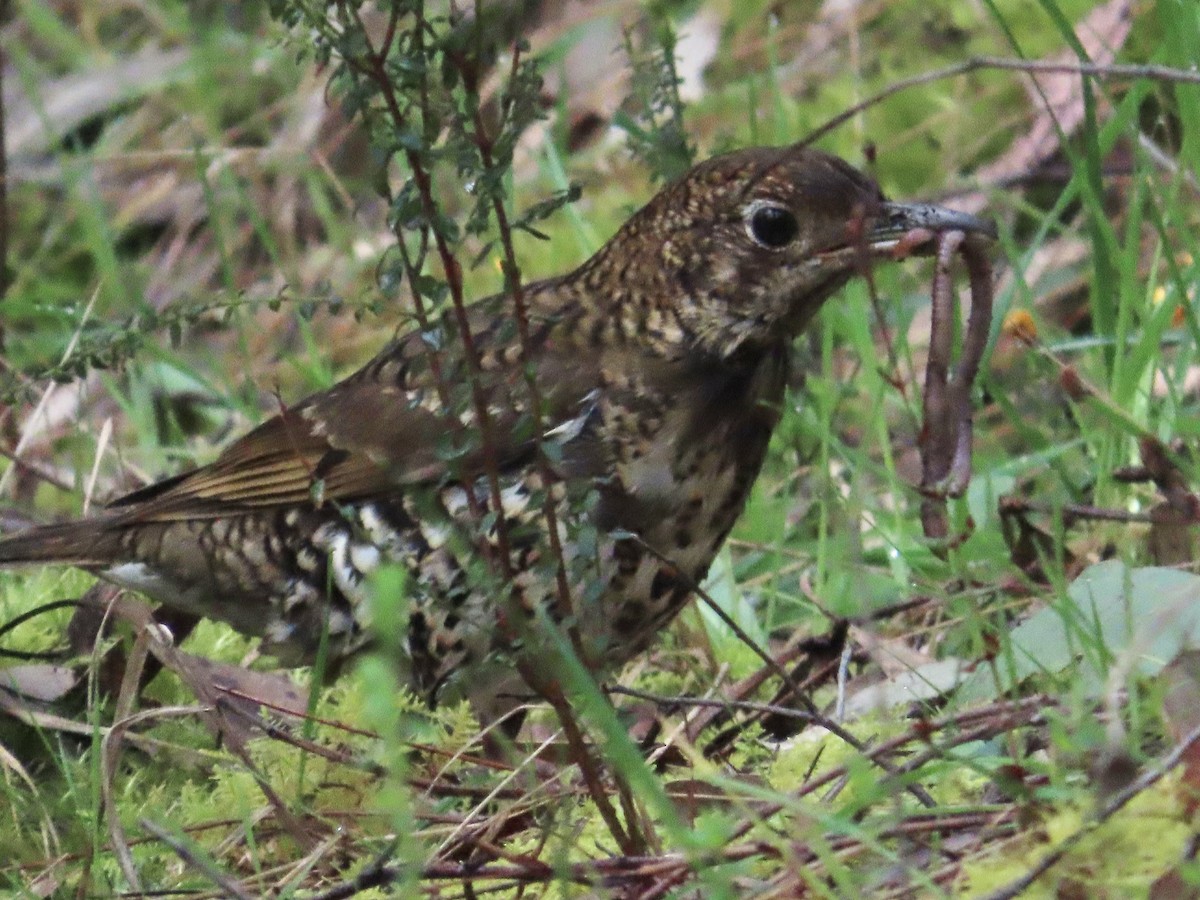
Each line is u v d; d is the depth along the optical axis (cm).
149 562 990
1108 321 1034
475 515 741
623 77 1557
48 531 1023
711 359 889
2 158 1425
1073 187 1041
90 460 1313
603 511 873
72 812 869
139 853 809
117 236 1602
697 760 659
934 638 941
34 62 1780
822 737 801
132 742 932
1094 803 607
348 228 1552
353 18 688
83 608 1027
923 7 1509
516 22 728
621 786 689
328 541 927
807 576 1067
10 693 964
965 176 1380
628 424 878
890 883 639
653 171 1096
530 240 1442
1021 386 1195
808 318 903
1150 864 602
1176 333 1123
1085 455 1105
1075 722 632
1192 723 653
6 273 1477
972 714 702
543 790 775
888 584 1025
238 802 827
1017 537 975
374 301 752
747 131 1484
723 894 586
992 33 1442
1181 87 970
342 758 803
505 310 911
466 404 721
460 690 899
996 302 1159
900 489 1091
